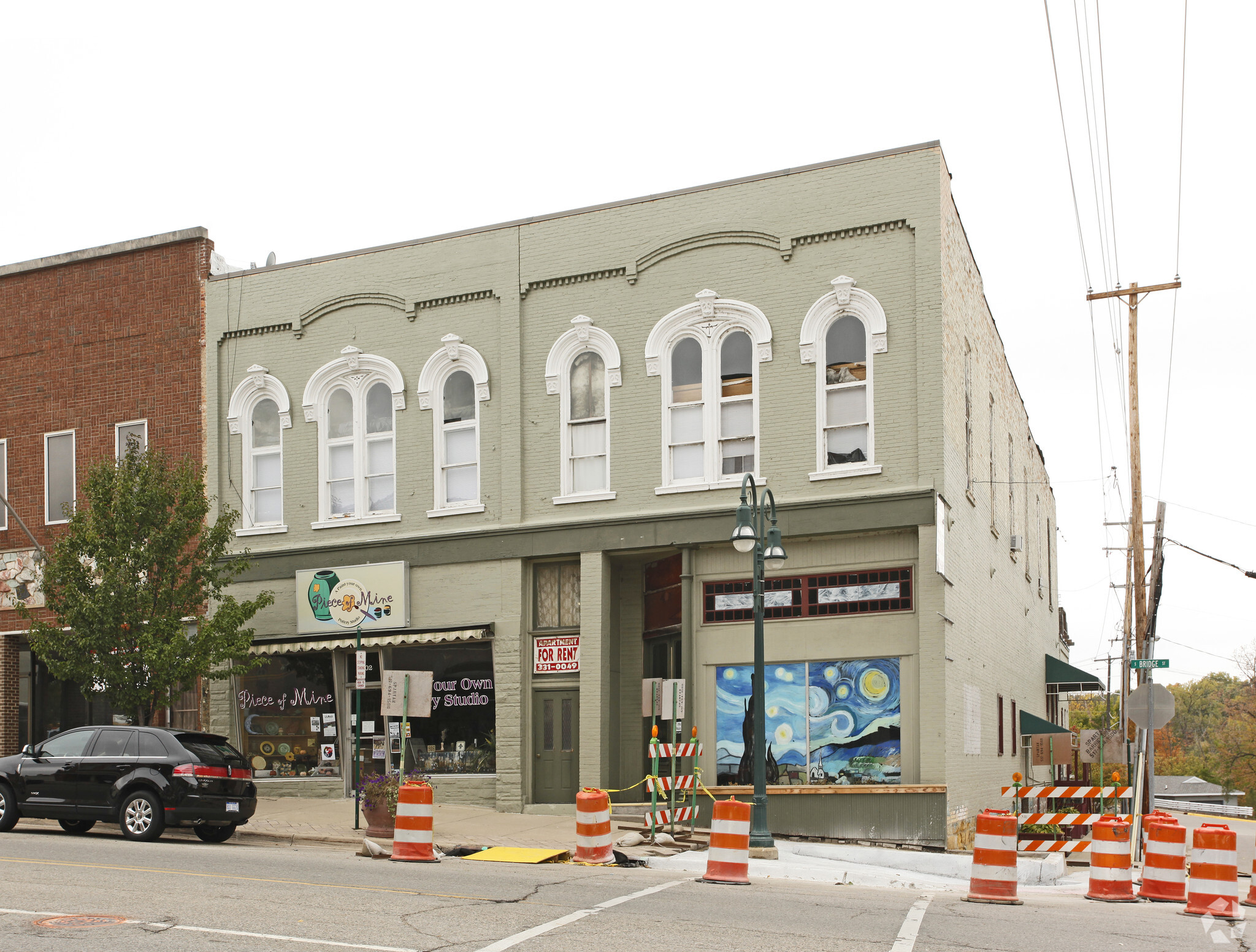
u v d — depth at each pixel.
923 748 20.78
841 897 13.86
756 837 18.22
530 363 24.50
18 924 10.26
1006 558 30.53
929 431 21.39
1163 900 15.13
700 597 22.81
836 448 22.16
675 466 23.28
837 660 21.75
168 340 27.38
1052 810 31.59
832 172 22.45
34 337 28.58
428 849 16.16
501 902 12.14
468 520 24.66
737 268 23.00
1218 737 116.50
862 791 20.92
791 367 22.47
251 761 25.84
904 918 12.15
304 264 26.53
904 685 21.22
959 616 22.67
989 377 28.53
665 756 19.84
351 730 25.14
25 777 18.75
